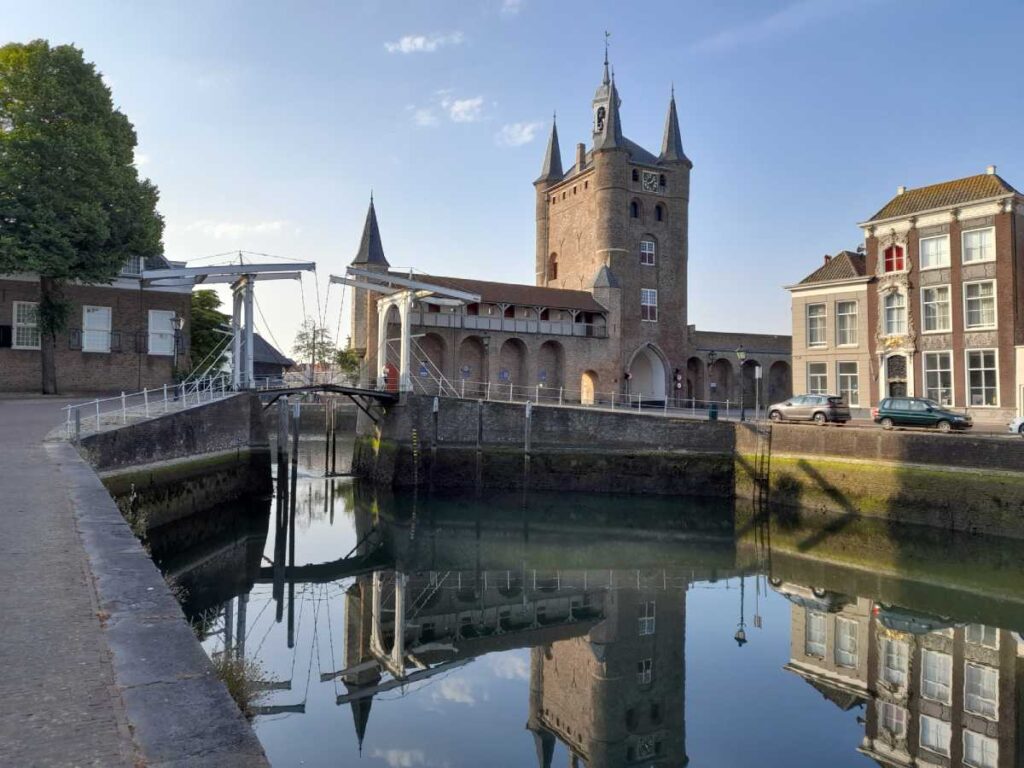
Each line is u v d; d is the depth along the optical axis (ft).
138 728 10.72
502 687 43.04
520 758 33.22
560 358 165.78
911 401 91.45
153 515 67.15
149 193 101.35
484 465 114.11
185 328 115.34
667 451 111.24
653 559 75.10
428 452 114.01
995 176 105.09
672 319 189.06
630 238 184.96
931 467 82.43
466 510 101.71
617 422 113.29
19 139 85.92
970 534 78.38
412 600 61.36
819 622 54.13
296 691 40.86
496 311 158.40
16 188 86.22
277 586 64.54
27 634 14.51
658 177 191.21
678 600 60.39
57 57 90.84
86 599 16.83
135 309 111.14
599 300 173.17
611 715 39.09
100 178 91.86
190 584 63.36
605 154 181.78
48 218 86.33
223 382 102.89
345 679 43.14
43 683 12.26
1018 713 38.40
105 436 59.26
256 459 93.66
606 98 192.65
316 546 80.23
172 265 121.29
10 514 26.45
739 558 75.25
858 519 89.81
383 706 39.32
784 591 62.49
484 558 75.61
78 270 92.12
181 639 14.47
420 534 86.99
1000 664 45.24
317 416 204.33
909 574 67.10
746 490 105.29
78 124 90.94
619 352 172.96
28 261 84.89
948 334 106.63
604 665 46.85
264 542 82.12
